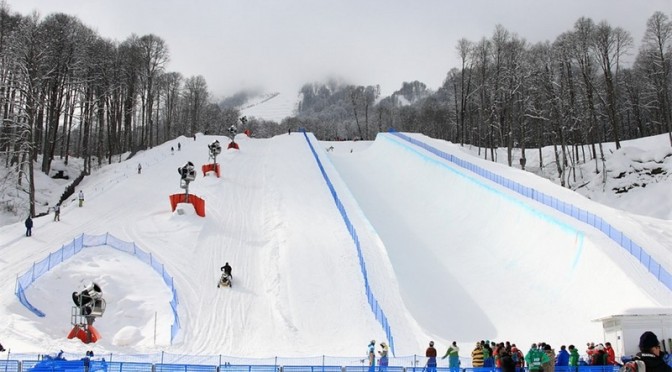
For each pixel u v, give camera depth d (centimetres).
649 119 10531
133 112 10562
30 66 6381
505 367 1647
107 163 8844
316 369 2373
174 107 13012
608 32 7700
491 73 9800
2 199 6141
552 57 8325
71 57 7719
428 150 7175
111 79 9175
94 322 3212
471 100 10831
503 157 9006
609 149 7806
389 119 18900
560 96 8131
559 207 4556
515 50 8769
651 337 816
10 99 6556
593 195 6856
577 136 8362
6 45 7019
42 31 7319
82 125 9812
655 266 3494
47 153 7306
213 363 2697
